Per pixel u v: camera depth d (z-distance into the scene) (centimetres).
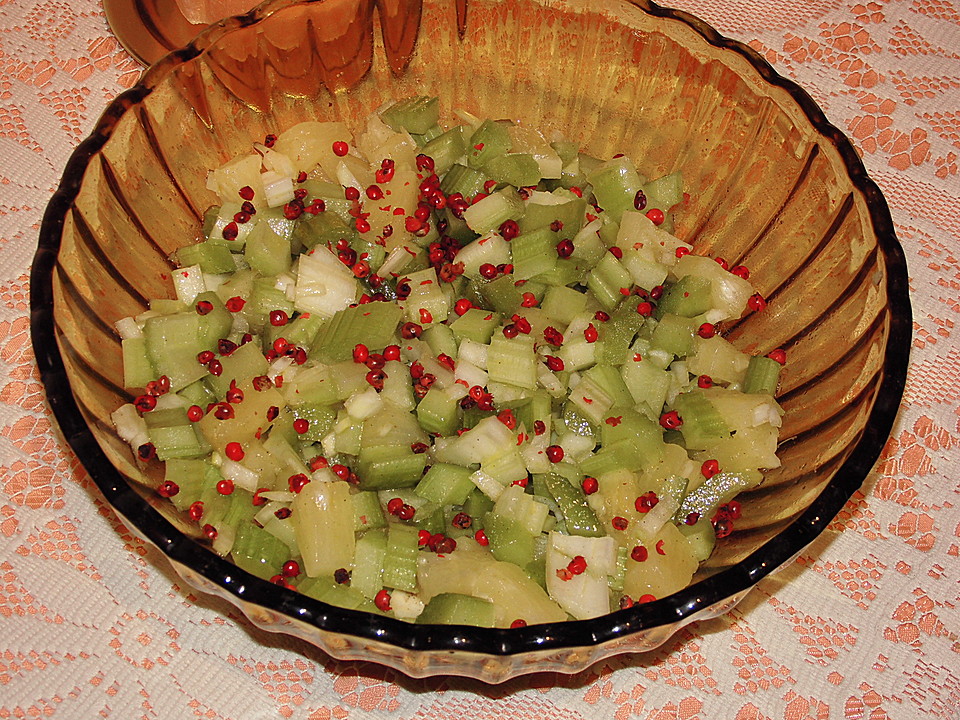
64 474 33
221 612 32
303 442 32
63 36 41
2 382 34
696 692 31
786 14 43
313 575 29
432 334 33
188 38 40
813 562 33
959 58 42
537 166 35
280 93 36
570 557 29
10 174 38
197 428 31
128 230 32
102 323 30
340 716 31
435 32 36
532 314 34
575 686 31
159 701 30
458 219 35
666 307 34
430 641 24
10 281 36
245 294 34
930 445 35
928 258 38
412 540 29
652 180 38
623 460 31
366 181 36
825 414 30
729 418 31
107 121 30
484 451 31
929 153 40
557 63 37
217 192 35
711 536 30
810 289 32
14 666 30
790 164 34
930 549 33
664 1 43
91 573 32
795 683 31
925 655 32
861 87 41
